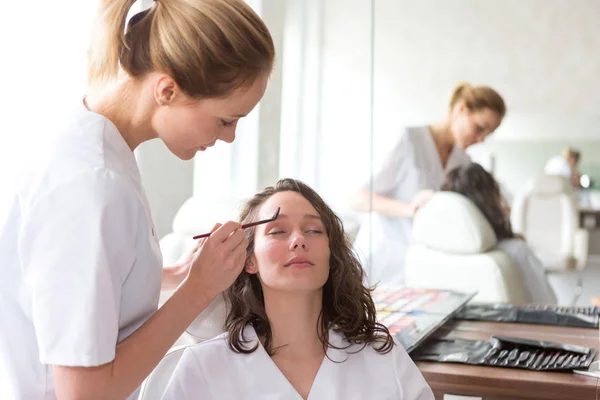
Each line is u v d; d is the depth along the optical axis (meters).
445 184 1.82
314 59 1.81
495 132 1.81
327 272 1.00
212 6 0.76
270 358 0.97
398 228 1.82
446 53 1.81
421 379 0.99
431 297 1.64
